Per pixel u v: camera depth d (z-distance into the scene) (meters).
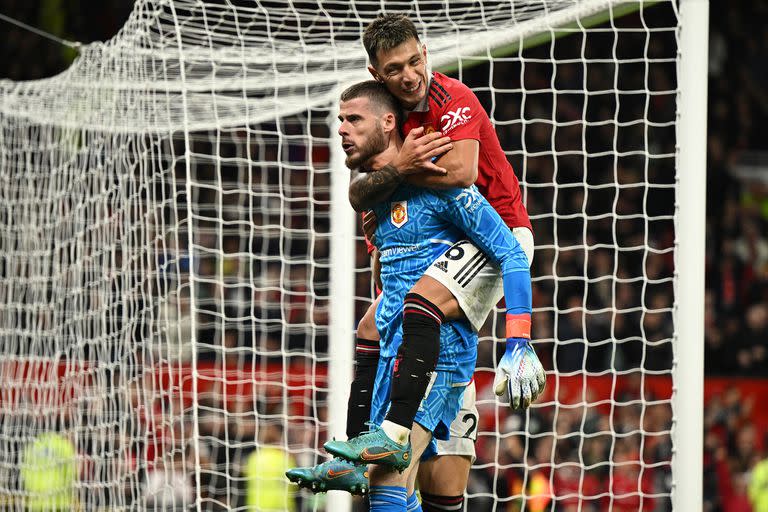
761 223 50.41
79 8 51.06
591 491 32.34
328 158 44.44
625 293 41.69
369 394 13.27
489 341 34.12
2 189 29.36
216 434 32.41
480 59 19.84
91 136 22.80
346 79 21.86
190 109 26.52
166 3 17.77
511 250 11.92
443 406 12.16
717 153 51.16
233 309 38.78
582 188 45.97
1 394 28.39
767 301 45.94
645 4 18.33
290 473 11.58
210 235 41.59
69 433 24.36
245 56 22.23
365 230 13.01
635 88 48.28
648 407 33.84
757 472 35.03
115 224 21.33
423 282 11.84
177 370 31.98
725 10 54.84
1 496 26.83
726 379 36.84
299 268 42.03
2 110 27.39
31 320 28.09
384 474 11.78
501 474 31.95
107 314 22.58
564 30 19.23
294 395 32.91
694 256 17.22
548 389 33.50
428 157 11.48
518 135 47.06
